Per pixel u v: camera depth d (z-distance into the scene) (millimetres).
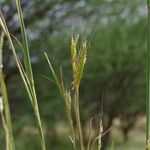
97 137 920
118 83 13906
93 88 13094
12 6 6262
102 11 10062
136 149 14672
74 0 9258
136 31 13156
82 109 12430
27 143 11391
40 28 9766
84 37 899
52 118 12859
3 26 897
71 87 897
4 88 848
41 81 10031
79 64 874
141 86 14312
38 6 9297
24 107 10695
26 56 925
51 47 9836
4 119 836
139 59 13703
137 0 10500
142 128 16125
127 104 14281
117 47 13258
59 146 12414
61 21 9578
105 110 13898
